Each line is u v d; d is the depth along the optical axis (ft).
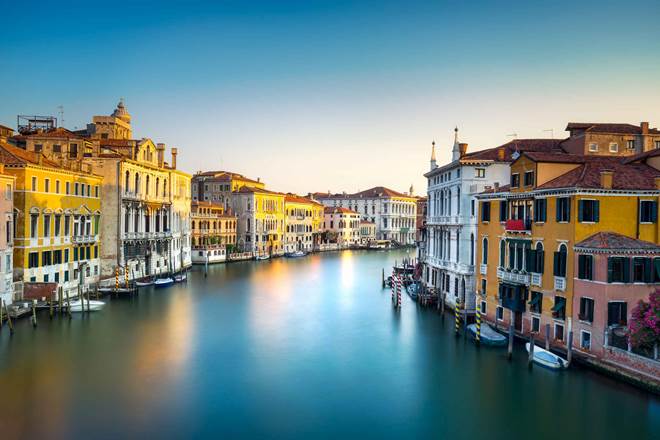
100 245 183.93
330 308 163.22
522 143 154.30
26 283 137.90
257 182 390.63
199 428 74.13
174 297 178.60
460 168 142.51
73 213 163.53
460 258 142.61
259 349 113.70
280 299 180.34
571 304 96.78
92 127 228.43
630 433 72.18
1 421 75.25
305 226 406.21
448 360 104.17
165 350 111.75
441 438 71.72
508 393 86.22
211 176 355.36
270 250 354.33
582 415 77.46
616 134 140.36
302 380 93.86
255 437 71.77
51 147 176.65
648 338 80.74
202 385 90.99
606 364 89.04
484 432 73.46
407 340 120.47
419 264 205.57
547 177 107.55
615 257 89.45
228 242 320.91
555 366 93.09
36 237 143.84
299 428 74.59
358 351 111.86
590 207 95.61
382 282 218.59
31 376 93.50
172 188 236.02
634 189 95.20
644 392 81.71
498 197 121.70
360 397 85.87
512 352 107.14
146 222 211.82
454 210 148.15
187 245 264.93
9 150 144.56
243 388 89.71
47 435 71.15
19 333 120.98
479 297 129.59
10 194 130.52
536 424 75.41
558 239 100.12
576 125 145.79
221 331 130.21
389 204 495.82
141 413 78.84
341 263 321.32
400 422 76.74
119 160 184.03
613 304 89.51
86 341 116.47
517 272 111.96
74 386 89.20
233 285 212.23
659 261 90.43
